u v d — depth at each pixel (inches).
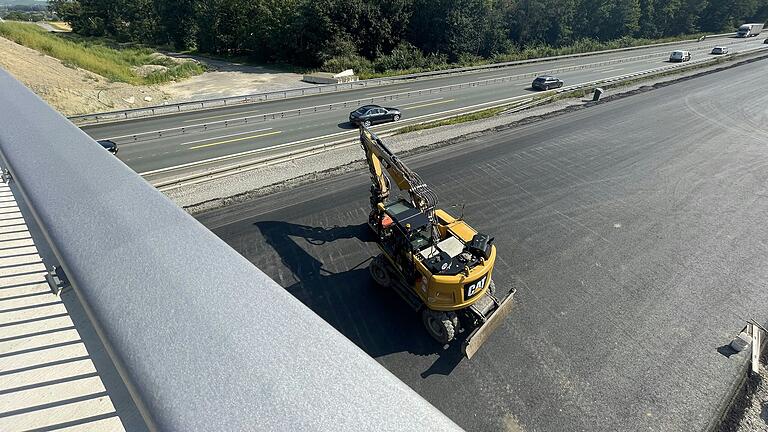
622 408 273.9
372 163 411.2
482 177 617.6
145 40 2201.0
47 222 97.9
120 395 101.3
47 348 112.3
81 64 1180.5
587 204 541.0
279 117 979.9
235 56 1939.0
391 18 1763.0
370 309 357.1
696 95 1082.7
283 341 67.4
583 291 382.3
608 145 746.2
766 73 1334.9
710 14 2733.8
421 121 960.9
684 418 267.9
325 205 522.9
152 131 847.1
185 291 77.3
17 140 145.0
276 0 1713.8
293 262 415.5
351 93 1237.1
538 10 2039.9
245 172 614.2
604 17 2260.1
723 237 467.2
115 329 69.1
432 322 316.8
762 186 585.0
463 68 1568.7
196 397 57.0
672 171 637.9
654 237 467.5
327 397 58.0
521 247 449.7
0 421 95.4
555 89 1250.0
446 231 357.4
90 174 120.5
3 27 1163.3
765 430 261.3
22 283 132.6
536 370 300.5
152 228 95.8
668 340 327.9
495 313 307.3
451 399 278.7
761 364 305.7
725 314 354.9
